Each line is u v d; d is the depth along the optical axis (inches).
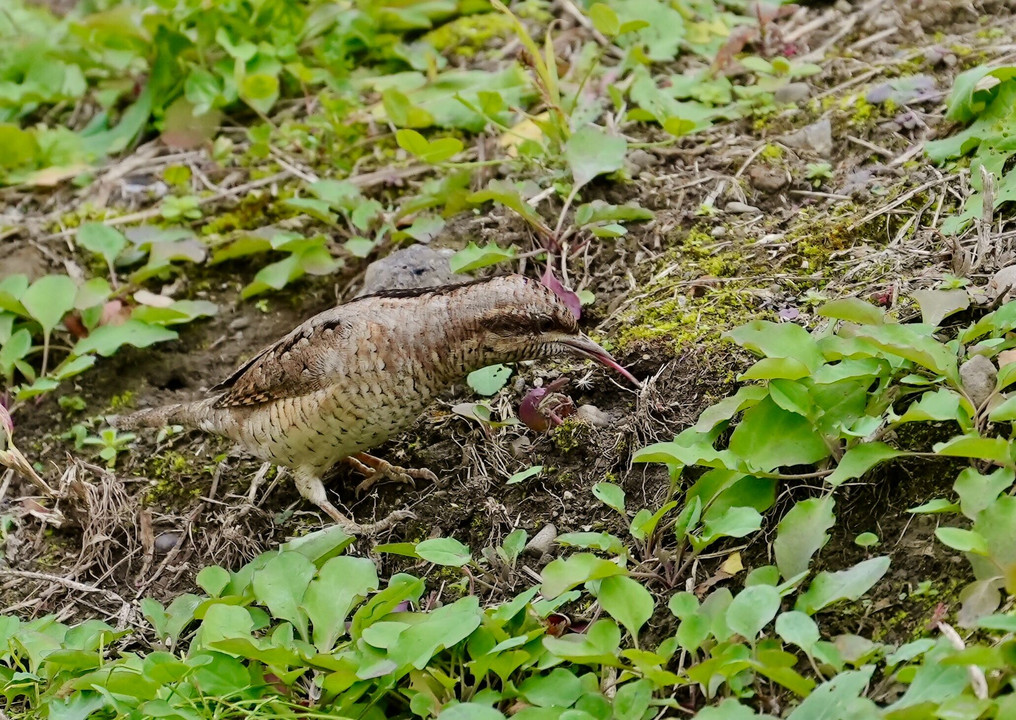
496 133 395.9
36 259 393.7
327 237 373.4
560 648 224.2
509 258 330.3
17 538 330.6
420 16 458.6
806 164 357.7
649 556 263.3
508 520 292.8
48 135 439.8
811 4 433.4
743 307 312.2
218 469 334.0
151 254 379.2
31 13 532.4
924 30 400.5
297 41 452.8
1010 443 232.5
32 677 260.8
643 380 306.7
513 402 319.6
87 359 350.9
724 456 247.6
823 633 232.1
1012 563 211.3
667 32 421.4
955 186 325.1
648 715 227.1
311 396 291.9
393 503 312.8
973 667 193.2
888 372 252.2
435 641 232.5
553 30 445.4
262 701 239.3
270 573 260.1
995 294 272.8
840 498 253.3
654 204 361.4
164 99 446.0
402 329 289.7
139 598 308.0
